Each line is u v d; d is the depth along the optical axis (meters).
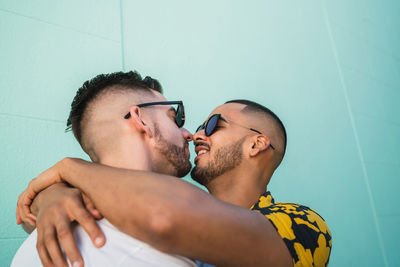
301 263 1.02
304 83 3.59
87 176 0.94
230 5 3.18
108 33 2.24
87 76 2.04
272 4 3.65
